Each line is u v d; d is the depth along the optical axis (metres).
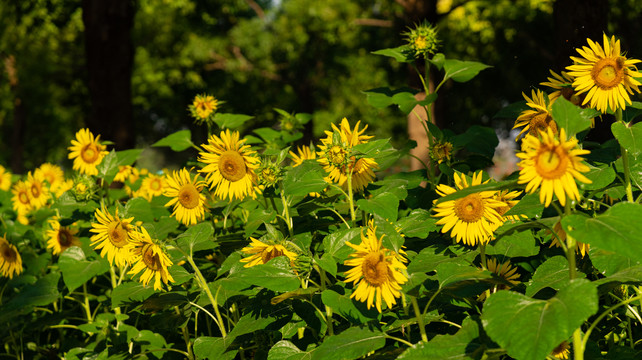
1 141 27.70
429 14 13.92
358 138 2.70
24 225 4.50
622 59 2.07
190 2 23.75
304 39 24.38
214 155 2.66
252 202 3.21
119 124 8.83
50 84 23.70
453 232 2.23
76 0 16.50
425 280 2.14
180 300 2.58
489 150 3.61
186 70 25.23
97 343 3.04
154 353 2.91
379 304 1.95
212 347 2.38
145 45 24.22
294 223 2.94
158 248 2.38
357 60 23.66
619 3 14.87
